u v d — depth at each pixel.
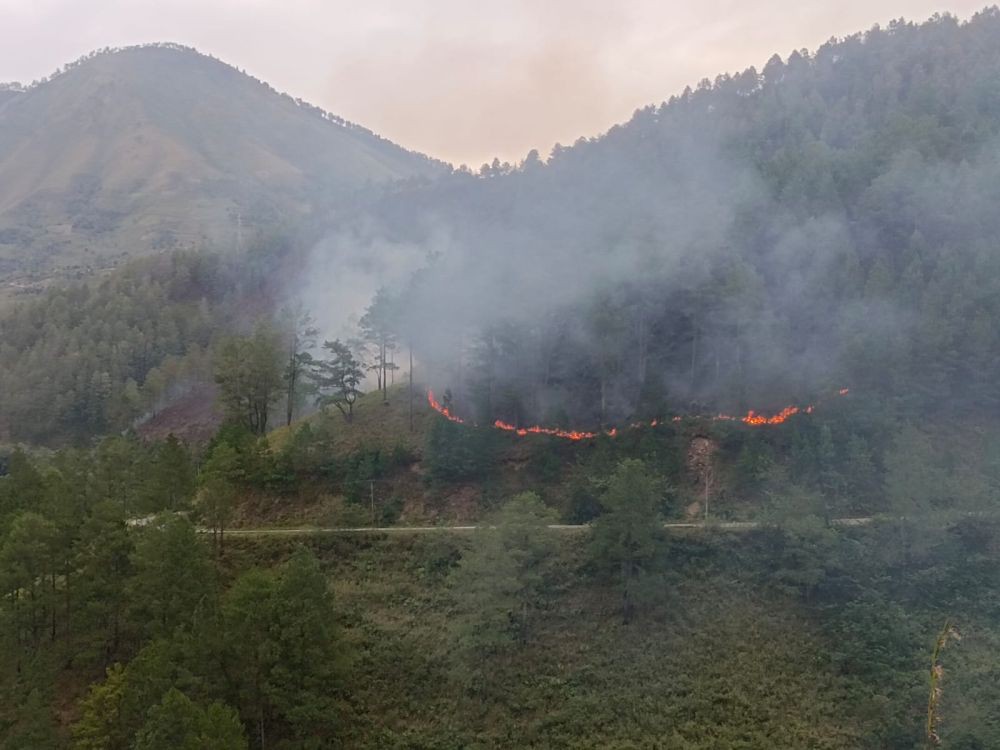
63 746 33.91
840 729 36.12
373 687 40.09
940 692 36.28
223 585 47.59
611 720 37.56
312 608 35.59
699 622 43.22
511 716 38.09
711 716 37.44
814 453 54.41
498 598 40.38
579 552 48.25
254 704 34.91
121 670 36.00
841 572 44.44
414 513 56.78
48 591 41.25
